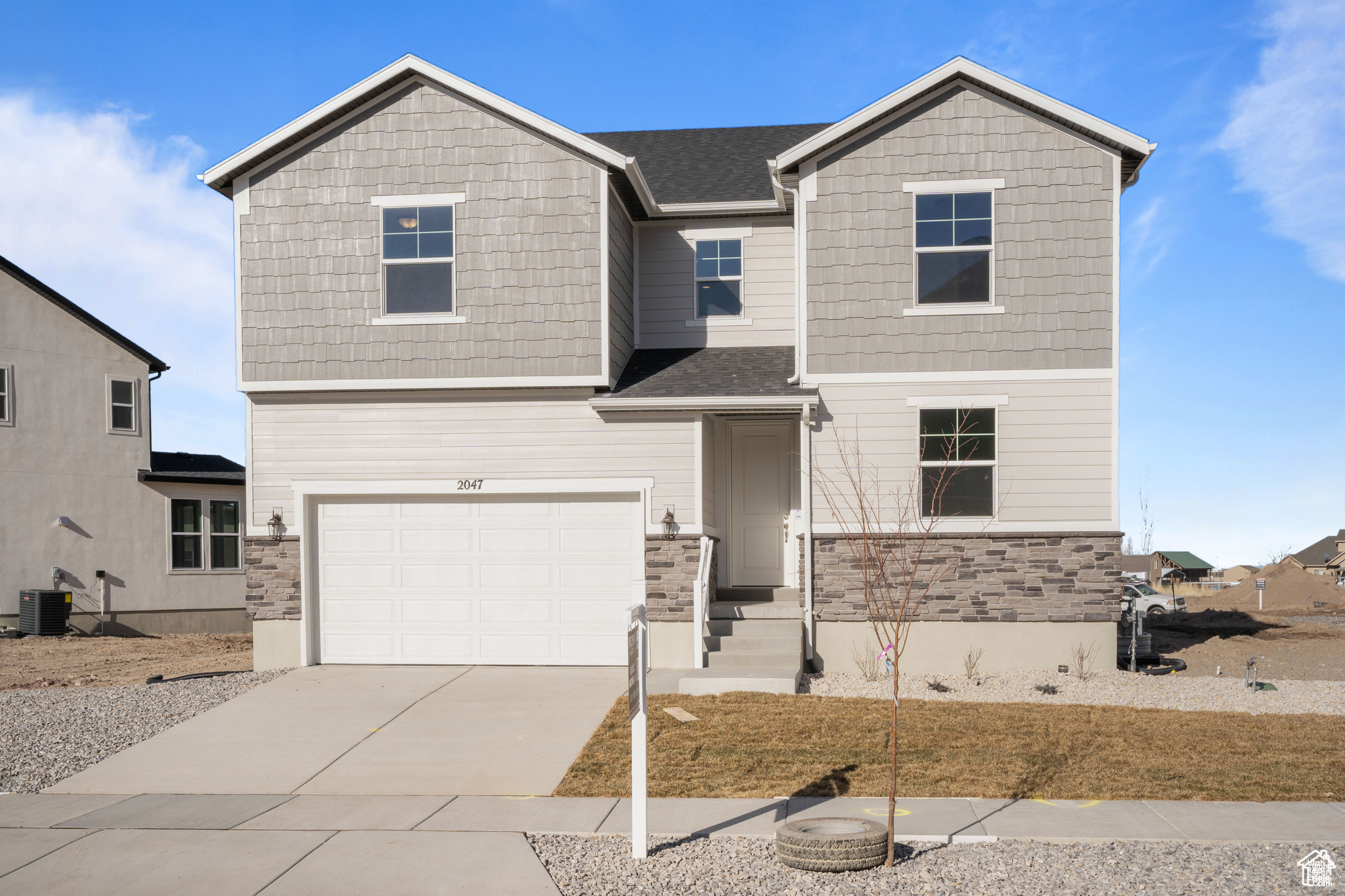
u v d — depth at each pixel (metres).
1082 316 14.31
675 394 14.73
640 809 7.52
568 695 13.06
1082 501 14.24
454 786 9.62
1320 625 25.34
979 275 14.48
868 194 14.63
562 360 14.88
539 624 15.09
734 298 17.06
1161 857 7.40
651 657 14.63
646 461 14.85
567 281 14.92
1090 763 9.88
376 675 14.56
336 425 15.31
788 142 20.06
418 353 15.07
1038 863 7.30
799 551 15.46
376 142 15.25
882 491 14.46
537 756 10.57
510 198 15.03
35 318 21.69
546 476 14.99
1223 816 8.39
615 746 10.69
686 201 16.97
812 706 12.11
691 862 7.43
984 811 8.55
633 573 14.88
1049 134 14.41
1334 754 10.18
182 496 23.98
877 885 6.93
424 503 15.32
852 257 14.63
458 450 15.15
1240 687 13.72
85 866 7.50
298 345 15.21
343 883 7.11
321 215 15.27
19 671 16.27
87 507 22.28
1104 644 14.20
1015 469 14.34
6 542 21.05
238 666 16.25
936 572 14.33
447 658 15.20
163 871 7.38
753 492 16.67
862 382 14.55
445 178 15.13
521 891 6.92
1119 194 14.32
